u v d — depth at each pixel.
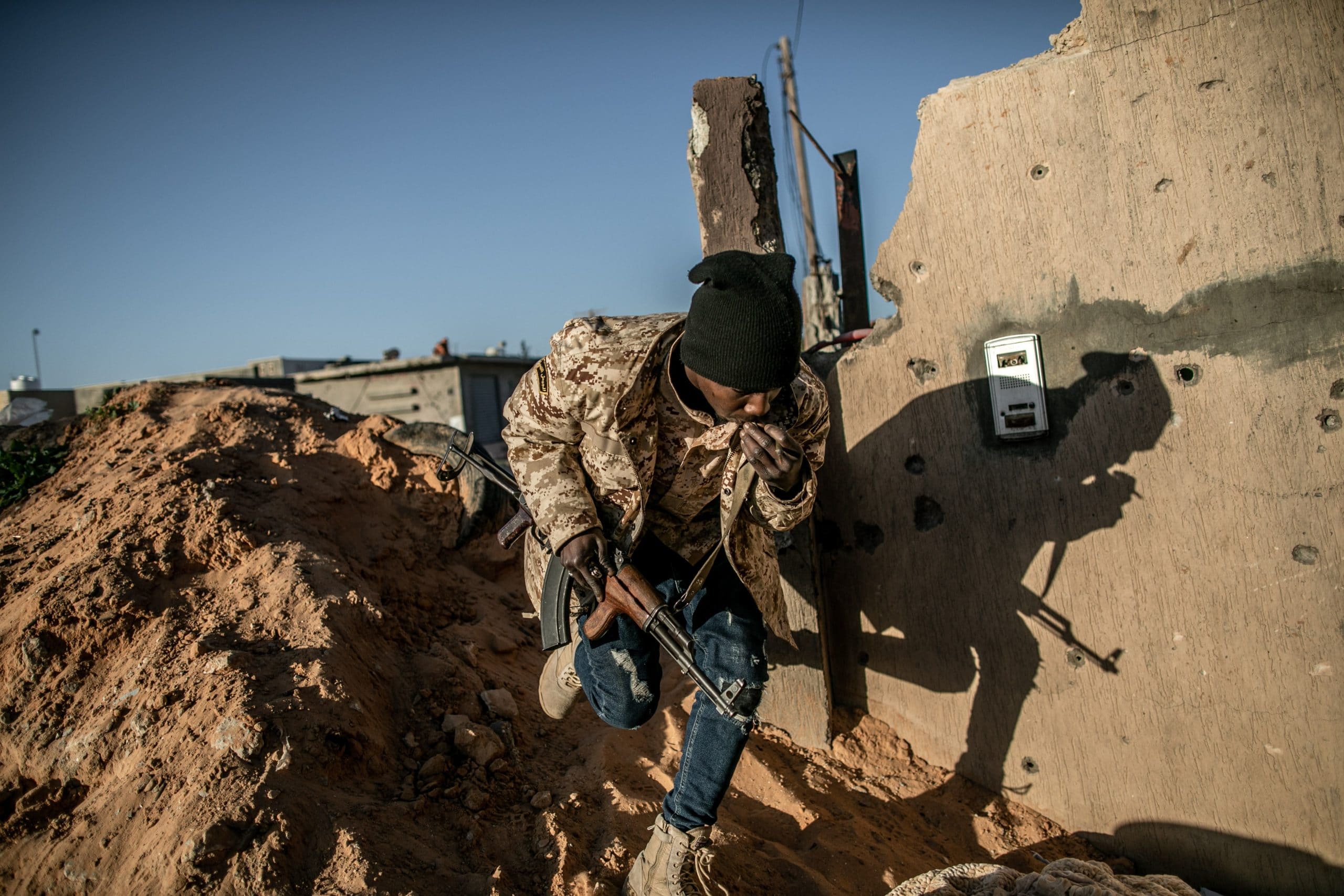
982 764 3.06
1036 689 2.96
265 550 3.16
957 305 2.99
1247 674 2.66
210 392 4.97
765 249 3.27
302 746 2.37
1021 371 2.87
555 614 2.37
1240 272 2.60
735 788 2.88
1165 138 2.66
